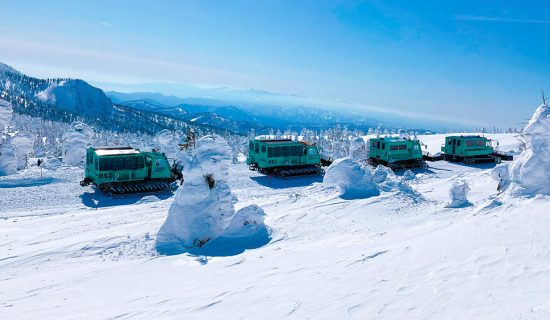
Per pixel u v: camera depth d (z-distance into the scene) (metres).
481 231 11.77
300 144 35.88
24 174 34.03
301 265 11.73
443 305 7.38
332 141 89.50
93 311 9.31
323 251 13.17
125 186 28.44
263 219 16.95
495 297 7.36
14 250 15.55
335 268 10.84
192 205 16.44
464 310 7.03
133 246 15.70
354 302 8.12
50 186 30.72
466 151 42.62
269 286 9.93
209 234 16.23
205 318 8.21
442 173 37.28
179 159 33.72
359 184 22.38
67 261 14.35
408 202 19.94
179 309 8.87
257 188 30.78
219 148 17.14
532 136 16.69
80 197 27.69
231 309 8.55
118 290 11.16
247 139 83.62
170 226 16.20
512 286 7.76
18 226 19.34
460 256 10.12
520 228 11.36
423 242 12.03
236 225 16.66
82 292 11.07
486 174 31.75
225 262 13.34
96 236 16.77
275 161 35.00
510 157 44.16
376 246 12.78
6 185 30.42
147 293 10.59
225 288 10.20
